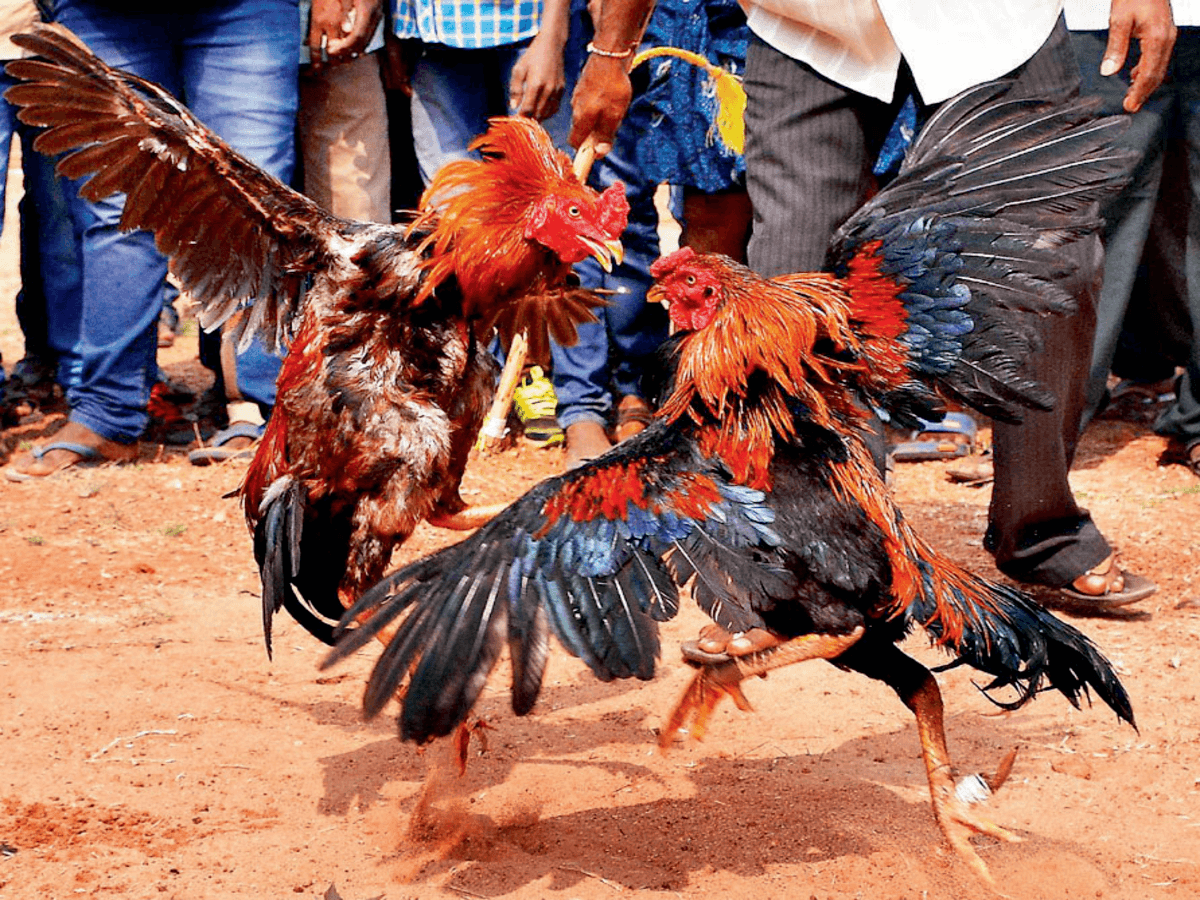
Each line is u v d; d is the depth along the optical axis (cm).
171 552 646
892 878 381
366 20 715
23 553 633
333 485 406
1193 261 715
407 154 850
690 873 385
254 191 404
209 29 699
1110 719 479
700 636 510
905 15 465
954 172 391
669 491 337
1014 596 375
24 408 852
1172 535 650
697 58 626
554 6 656
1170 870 385
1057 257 375
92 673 513
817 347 371
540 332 473
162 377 864
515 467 759
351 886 376
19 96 394
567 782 439
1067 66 480
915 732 475
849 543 348
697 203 752
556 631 313
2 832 398
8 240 1295
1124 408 847
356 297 399
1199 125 689
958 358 374
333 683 514
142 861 386
